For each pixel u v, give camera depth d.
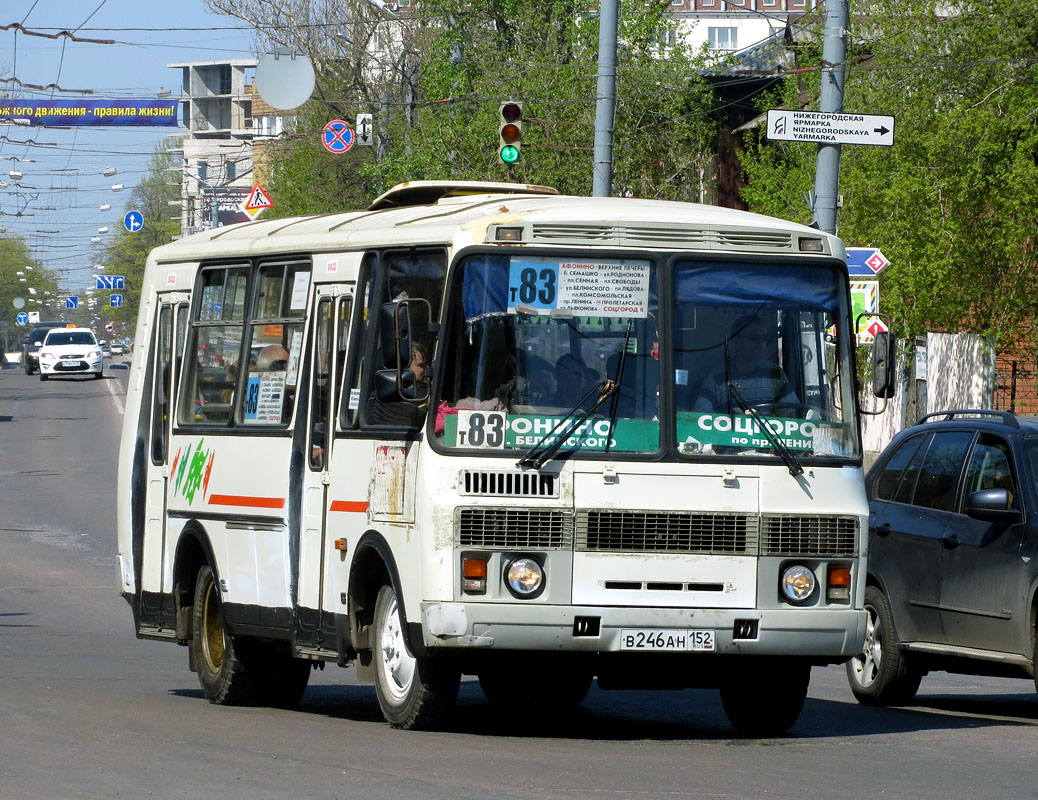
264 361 26.36
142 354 31.03
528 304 21.44
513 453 21.02
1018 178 73.94
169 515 29.17
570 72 102.44
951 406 77.56
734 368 21.81
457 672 21.78
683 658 21.45
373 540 22.44
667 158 109.69
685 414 21.52
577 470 21.09
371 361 23.08
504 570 20.84
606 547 21.03
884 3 79.94
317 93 124.69
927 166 76.06
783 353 22.08
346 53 125.69
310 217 27.97
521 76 101.94
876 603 28.28
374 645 22.95
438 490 20.89
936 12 82.81
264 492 25.88
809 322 22.25
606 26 55.38
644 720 25.89
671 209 22.70
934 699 29.81
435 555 20.84
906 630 27.72
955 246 75.38
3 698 25.72
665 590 21.16
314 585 24.28
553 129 100.00
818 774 18.94
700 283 21.91
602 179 55.66
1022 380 82.00
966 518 26.77
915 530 27.77
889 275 73.62
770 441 21.73
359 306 23.69
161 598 29.55
